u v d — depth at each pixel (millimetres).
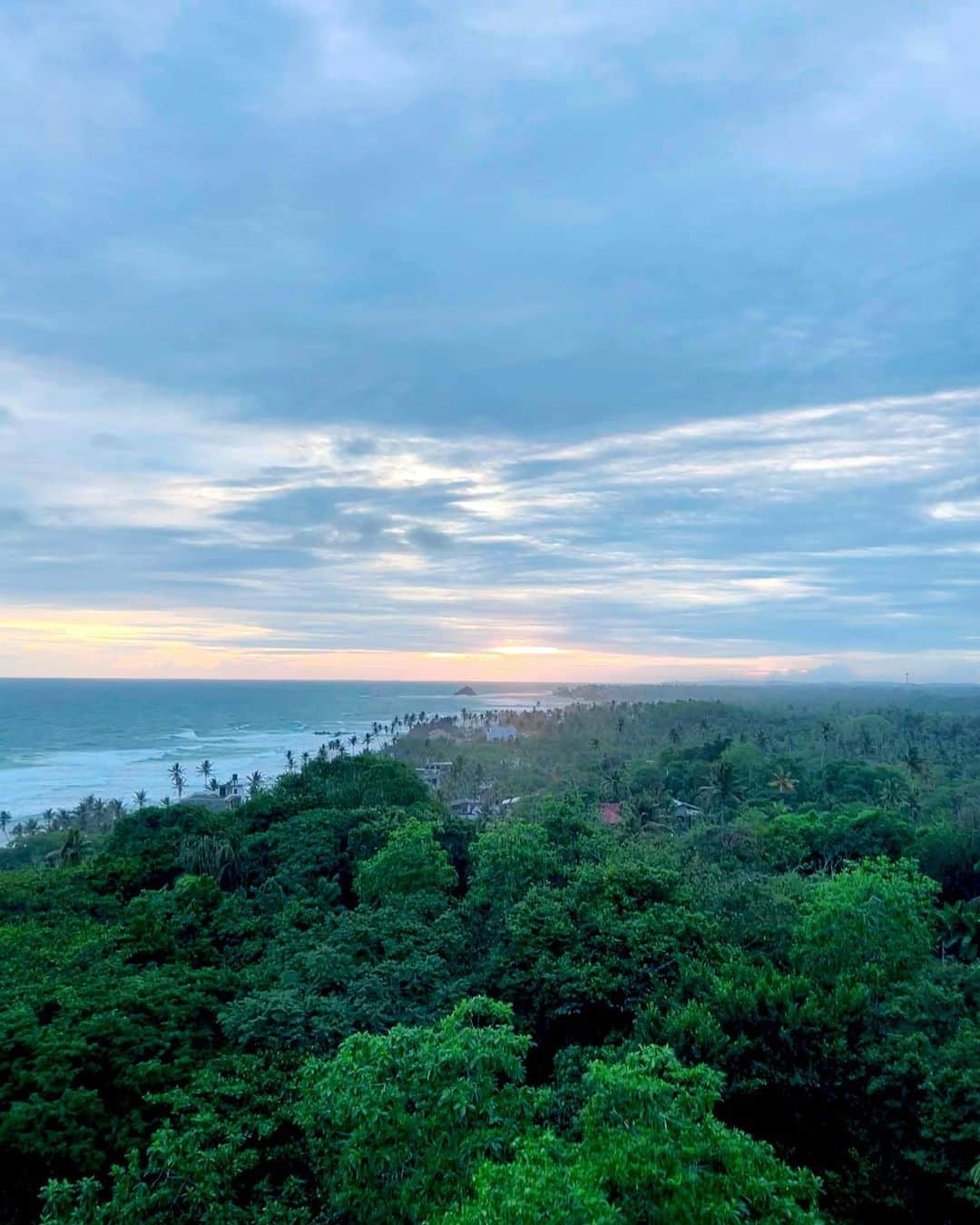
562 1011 21016
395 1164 13023
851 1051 18781
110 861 34719
